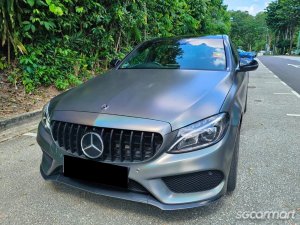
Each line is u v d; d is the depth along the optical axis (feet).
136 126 7.18
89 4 22.79
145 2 30.09
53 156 8.21
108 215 8.16
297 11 219.00
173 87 8.92
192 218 8.02
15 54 18.86
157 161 7.10
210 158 7.23
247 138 14.26
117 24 26.96
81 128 7.66
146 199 7.31
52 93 19.79
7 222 7.84
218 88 9.04
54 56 20.98
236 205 8.58
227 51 12.09
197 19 47.42
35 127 15.42
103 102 8.16
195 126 7.32
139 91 8.70
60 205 8.61
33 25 18.75
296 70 54.90
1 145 13.02
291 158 11.91
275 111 19.97
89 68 25.41
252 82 35.99
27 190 9.37
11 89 18.45
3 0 16.99
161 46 13.02
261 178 10.18
